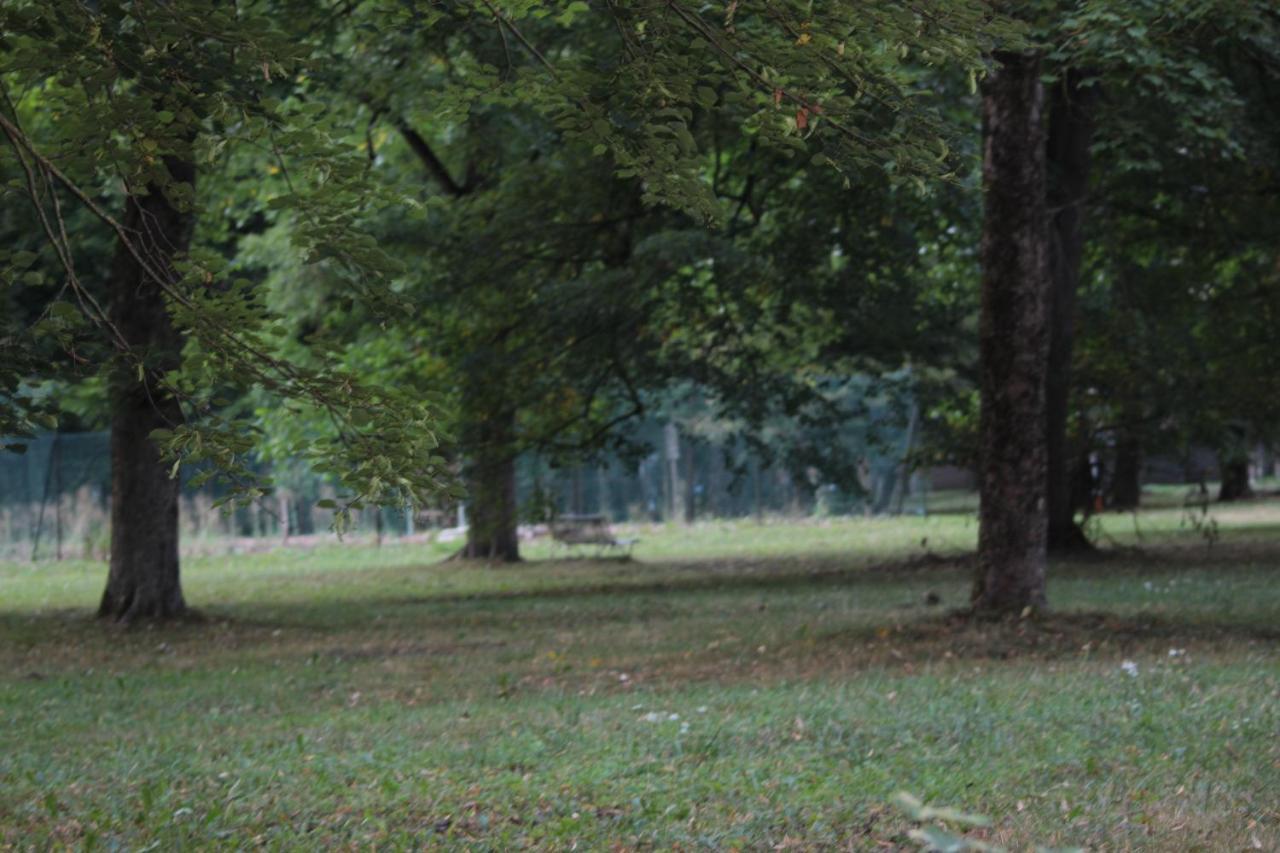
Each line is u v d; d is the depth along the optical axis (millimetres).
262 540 36312
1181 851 5570
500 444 22219
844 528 36875
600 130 6371
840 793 6852
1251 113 18938
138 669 13500
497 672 12492
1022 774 7145
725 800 6793
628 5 6035
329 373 6004
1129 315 24234
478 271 20625
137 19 5402
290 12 14453
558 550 32906
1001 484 13547
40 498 34062
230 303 5988
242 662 13852
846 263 21781
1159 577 19750
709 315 21375
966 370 23844
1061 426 23703
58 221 5949
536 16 6922
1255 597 16500
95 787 7656
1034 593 13602
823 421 23797
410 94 18531
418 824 6535
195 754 8641
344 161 5898
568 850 5957
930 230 22266
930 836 2393
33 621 18328
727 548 31719
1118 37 12719
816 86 6363
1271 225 22281
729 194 21547
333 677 12492
